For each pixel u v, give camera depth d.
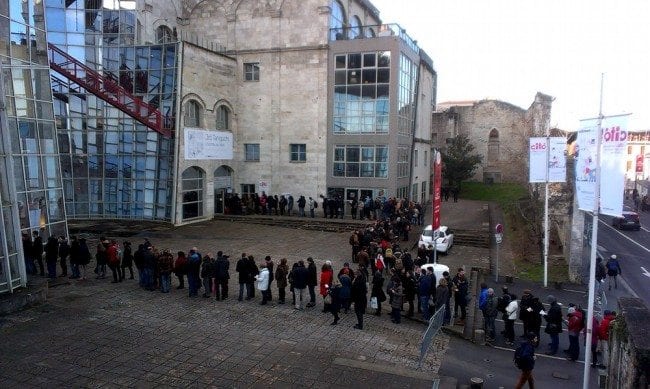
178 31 38.19
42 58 22.25
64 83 31.88
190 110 32.44
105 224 31.06
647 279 24.77
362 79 35.00
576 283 22.42
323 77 35.75
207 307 15.92
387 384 11.05
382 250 20.45
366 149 35.44
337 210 34.16
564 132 42.00
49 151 22.61
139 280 18.50
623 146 11.20
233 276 20.06
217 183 36.09
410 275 16.41
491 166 59.50
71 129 32.41
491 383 12.26
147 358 11.98
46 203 22.09
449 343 14.63
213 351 12.52
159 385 10.66
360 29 37.12
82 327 13.88
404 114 37.28
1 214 15.08
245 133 37.62
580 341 15.86
